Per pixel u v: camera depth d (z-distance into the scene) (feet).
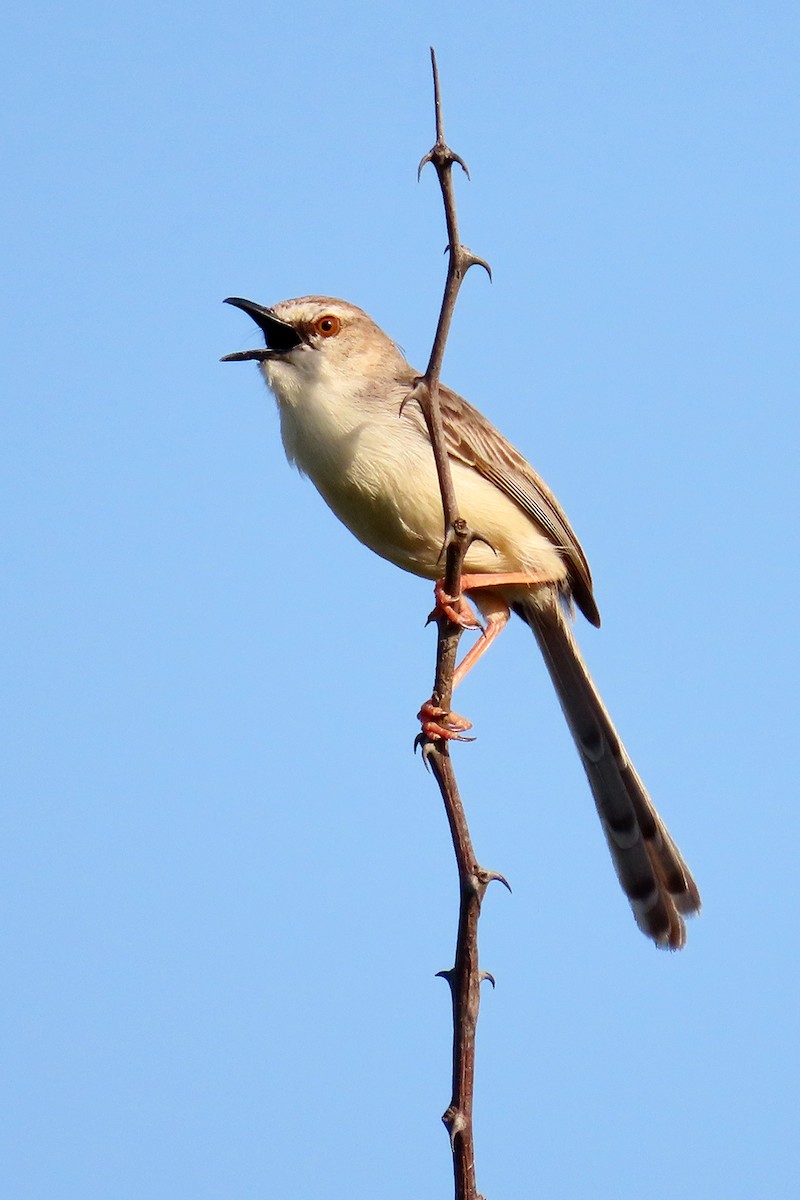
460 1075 21.18
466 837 22.90
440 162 22.15
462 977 21.84
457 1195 20.52
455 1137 20.66
